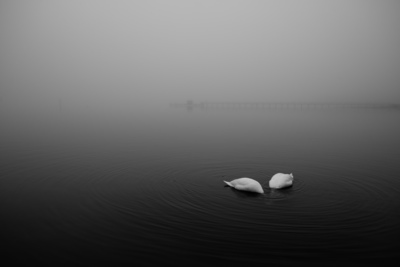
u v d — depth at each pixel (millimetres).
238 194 12219
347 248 8234
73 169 16766
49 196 12406
